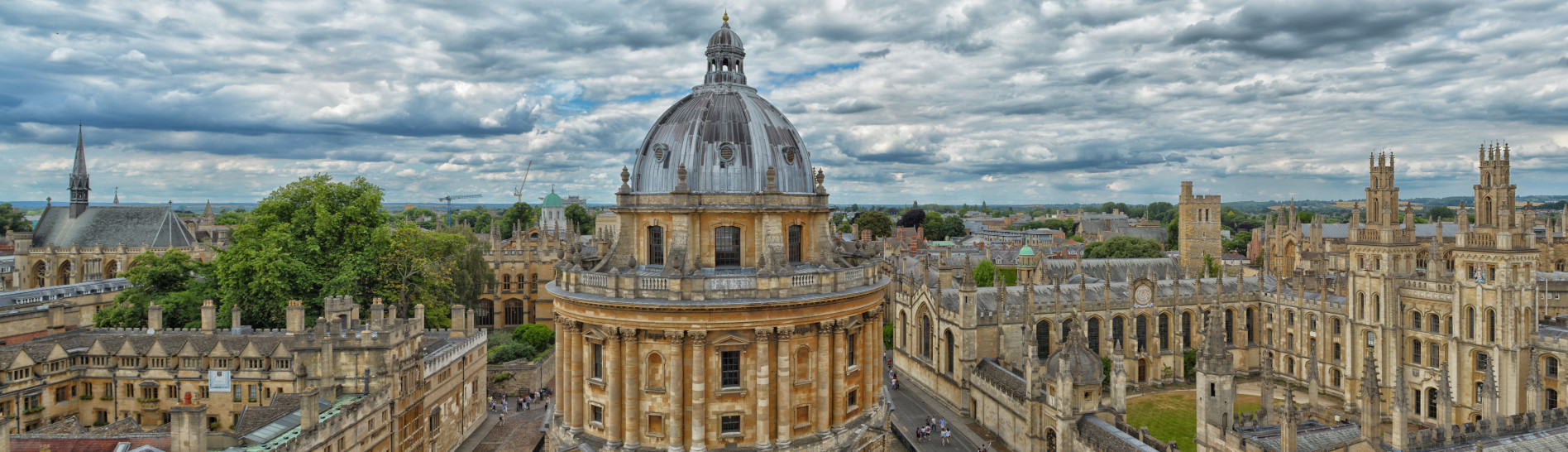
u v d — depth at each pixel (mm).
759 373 62312
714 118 67812
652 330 62156
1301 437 63375
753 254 66000
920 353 128750
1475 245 102750
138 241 170250
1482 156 146875
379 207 116812
